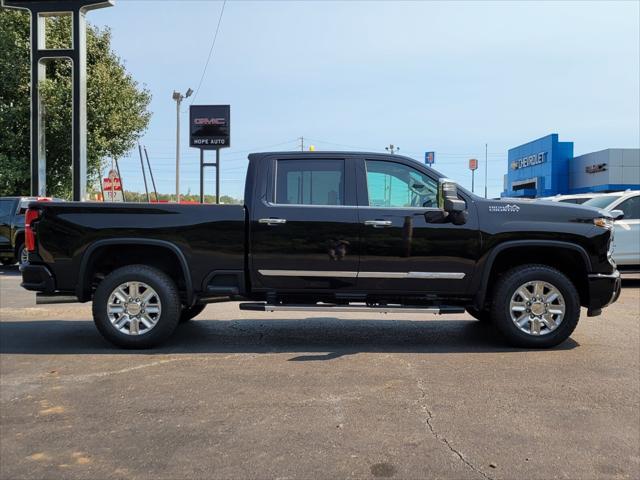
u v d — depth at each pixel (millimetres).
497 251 6137
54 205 6262
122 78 24375
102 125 22891
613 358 5844
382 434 3916
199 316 8438
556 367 5523
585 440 3836
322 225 6137
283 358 5887
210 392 4789
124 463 3508
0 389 4902
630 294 10625
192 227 6191
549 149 40375
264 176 6316
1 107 21281
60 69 22609
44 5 18609
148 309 6238
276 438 3857
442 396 4676
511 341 6246
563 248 6195
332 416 4246
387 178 6332
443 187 5859
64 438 3877
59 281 6273
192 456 3596
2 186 21719
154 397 4672
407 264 6152
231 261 6227
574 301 6137
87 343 6594
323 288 6273
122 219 6211
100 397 4680
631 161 34750
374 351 6195
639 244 11242
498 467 3445
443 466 3457
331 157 6355
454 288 6230
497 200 6297
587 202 12203
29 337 6926
